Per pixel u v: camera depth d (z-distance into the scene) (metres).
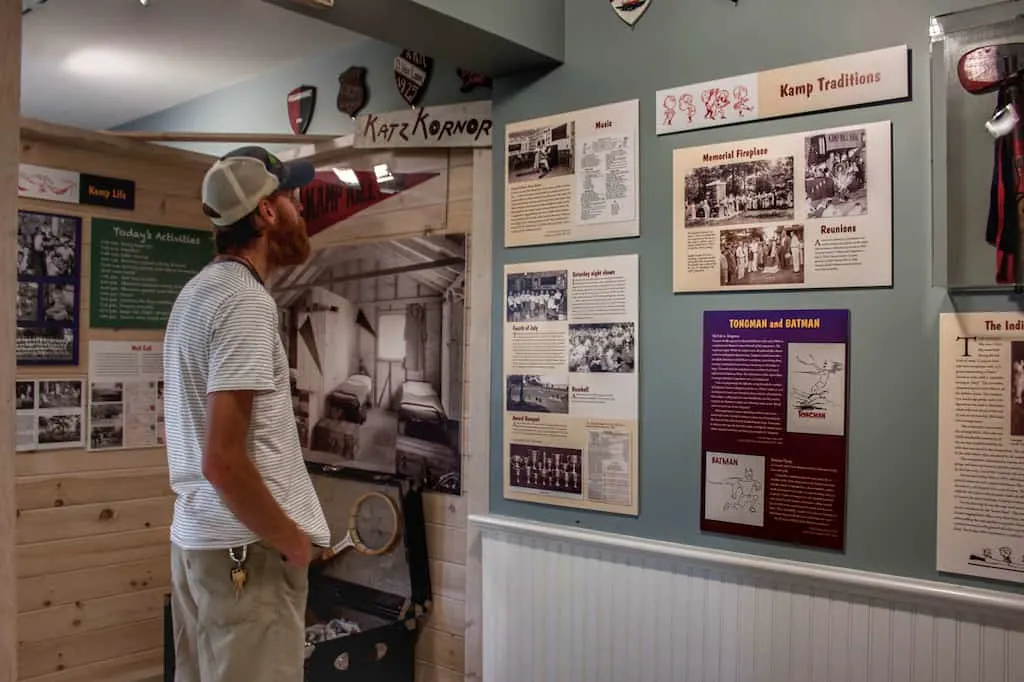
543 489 2.59
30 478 3.09
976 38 1.88
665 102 2.36
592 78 2.53
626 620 2.38
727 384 2.24
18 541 3.05
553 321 2.59
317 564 3.21
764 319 2.18
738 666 2.18
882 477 2.01
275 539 1.69
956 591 1.87
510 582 2.64
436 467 3.00
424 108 2.99
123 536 3.35
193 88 4.17
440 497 2.99
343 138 3.22
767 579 2.14
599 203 2.49
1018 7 1.83
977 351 1.89
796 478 2.12
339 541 3.14
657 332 2.38
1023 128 1.82
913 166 1.98
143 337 3.44
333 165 3.38
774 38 2.18
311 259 3.47
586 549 2.47
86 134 3.17
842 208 2.07
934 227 1.92
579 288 2.53
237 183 1.84
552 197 2.60
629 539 2.38
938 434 1.93
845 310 2.07
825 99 2.09
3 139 1.52
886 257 2.01
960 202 1.89
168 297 3.52
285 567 1.79
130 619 3.36
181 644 1.94
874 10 2.03
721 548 2.24
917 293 1.97
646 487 2.38
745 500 2.20
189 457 1.77
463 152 2.99
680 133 2.34
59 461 3.17
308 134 3.62
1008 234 1.84
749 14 2.22
